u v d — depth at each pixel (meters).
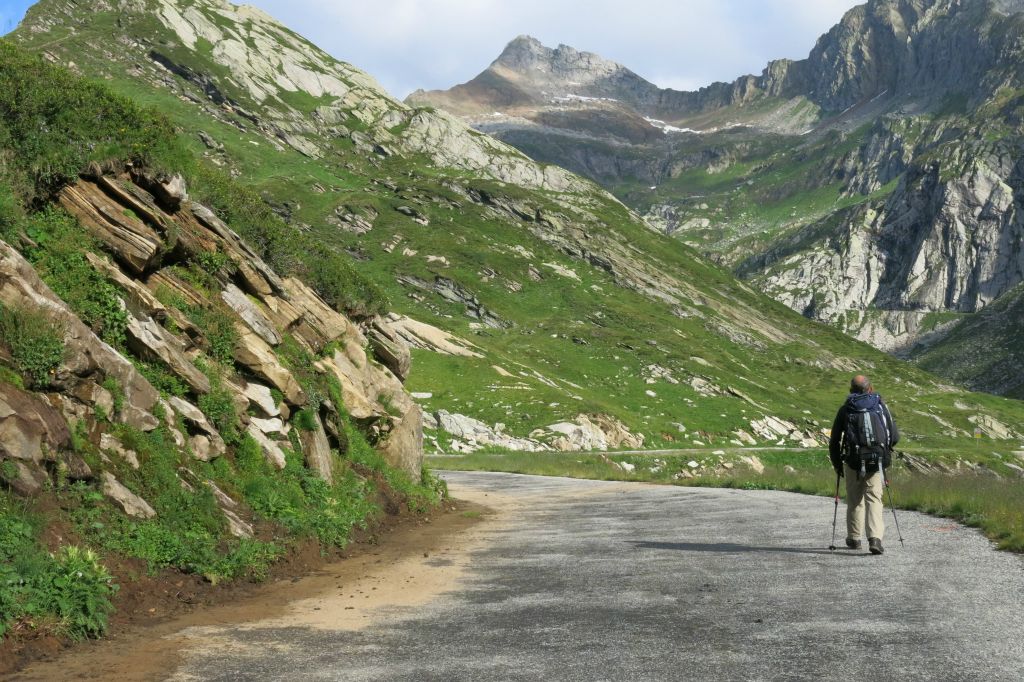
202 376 12.37
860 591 7.59
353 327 20.22
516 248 171.25
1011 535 10.09
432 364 89.75
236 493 11.55
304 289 19.06
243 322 14.91
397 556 11.96
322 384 17.06
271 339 15.57
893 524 12.74
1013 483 18.31
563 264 173.62
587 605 7.70
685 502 19.62
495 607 7.86
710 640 6.08
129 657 6.20
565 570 9.96
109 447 9.62
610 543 12.38
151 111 14.77
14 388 8.48
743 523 14.02
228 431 12.45
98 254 12.09
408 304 134.88
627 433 83.75
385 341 22.39
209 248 14.95
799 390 144.12
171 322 12.84
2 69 12.53
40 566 7.02
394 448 20.19
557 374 110.31
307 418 15.06
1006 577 7.90
